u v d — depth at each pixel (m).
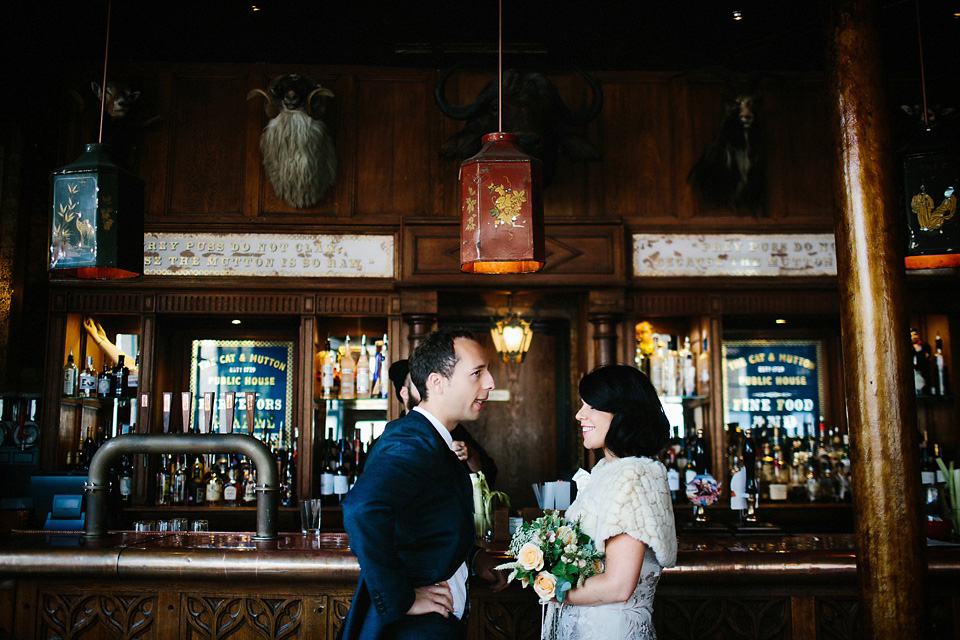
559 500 3.26
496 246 2.82
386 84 5.30
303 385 4.88
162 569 2.59
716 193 5.20
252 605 2.65
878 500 2.36
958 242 2.87
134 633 2.64
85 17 4.69
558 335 5.52
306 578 2.58
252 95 5.06
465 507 2.02
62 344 4.82
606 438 2.17
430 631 1.87
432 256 4.93
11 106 5.19
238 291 4.95
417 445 1.93
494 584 2.34
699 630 2.69
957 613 2.72
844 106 2.53
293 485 5.05
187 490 5.01
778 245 5.17
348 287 4.95
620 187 5.23
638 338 5.46
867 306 2.43
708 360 5.05
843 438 5.38
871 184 2.47
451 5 4.68
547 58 5.24
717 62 5.29
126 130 5.02
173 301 4.92
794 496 5.21
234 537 2.94
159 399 4.95
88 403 5.14
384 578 1.74
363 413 5.36
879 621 2.33
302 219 5.05
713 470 4.95
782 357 5.64
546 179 4.83
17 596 2.66
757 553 2.68
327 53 5.17
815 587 2.71
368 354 5.37
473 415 2.10
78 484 4.51
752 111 4.92
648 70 5.38
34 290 5.23
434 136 5.24
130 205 3.01
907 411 2.39
